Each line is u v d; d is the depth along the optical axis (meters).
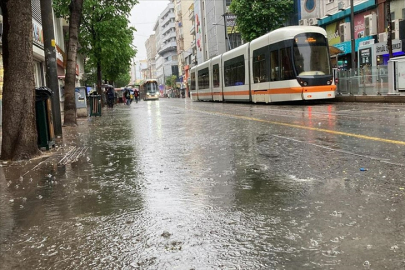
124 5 30.33
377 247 2.71
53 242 3.13
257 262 2.58
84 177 5.51
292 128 9.77
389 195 3.84
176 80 112.19
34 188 5.02
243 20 30.95
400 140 6.93
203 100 36.62
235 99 26.62
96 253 2.87
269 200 3.92
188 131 10.76
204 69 34.69
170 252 2.81
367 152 6.04
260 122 11.90
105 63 32.12
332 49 24.36
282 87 19.66
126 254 2.82
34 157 7.41
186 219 3.50
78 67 43.06
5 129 7.26
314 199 3.86
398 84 18.42
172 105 32.81
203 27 68.81
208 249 2.83
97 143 9.27
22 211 4.04
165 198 4.21
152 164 6.19
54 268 2.65
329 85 19.05
